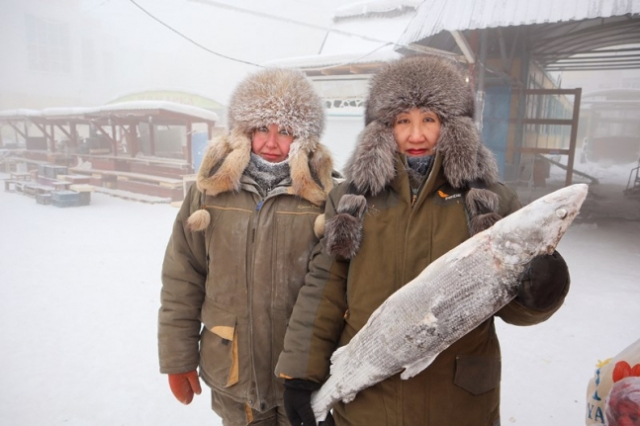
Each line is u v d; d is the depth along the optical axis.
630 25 7.74
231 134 1.61
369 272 1.21
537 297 0.99
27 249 5.90
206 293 1.58
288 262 1.51
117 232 7.04
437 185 1.21
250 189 1.52
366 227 1.23
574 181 14.68
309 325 1.30
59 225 7.61
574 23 7.95
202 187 1.51
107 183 12.06
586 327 3.29
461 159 1.16
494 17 6.08
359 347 1.18
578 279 4.43
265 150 1.59
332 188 1.46
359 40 12.23
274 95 1.51
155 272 4.86
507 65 9.63
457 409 1.14
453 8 6.57
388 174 1.22
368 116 1.38
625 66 13.09
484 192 1.14
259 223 1.51
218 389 1.56
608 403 1.21
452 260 1.06
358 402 1.23
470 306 1.04
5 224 7.66
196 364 1.62
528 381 2.58
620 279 4.43
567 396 2.43
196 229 1.50
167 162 10.84
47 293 4.18
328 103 9.84
